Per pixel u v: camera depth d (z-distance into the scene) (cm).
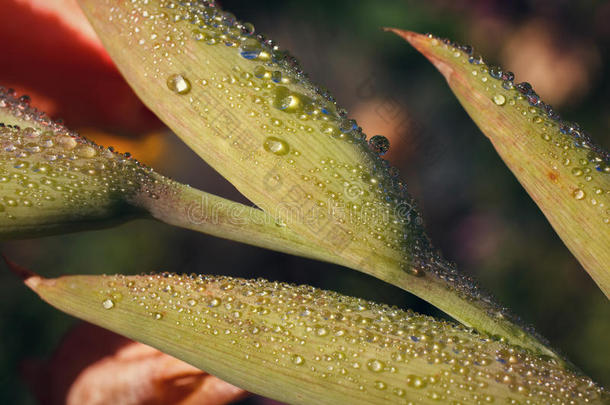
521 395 14
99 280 15
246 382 15
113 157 16
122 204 15
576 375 15
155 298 15
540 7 44
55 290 15
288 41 42
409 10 44
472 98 15
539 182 15
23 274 15
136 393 17
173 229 40
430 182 38
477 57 16
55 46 18
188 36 15
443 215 38
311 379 15
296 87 15
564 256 38
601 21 43
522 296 38
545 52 43
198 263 39
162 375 17
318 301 15
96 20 15
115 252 40
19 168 15
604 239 15
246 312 15
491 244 39
